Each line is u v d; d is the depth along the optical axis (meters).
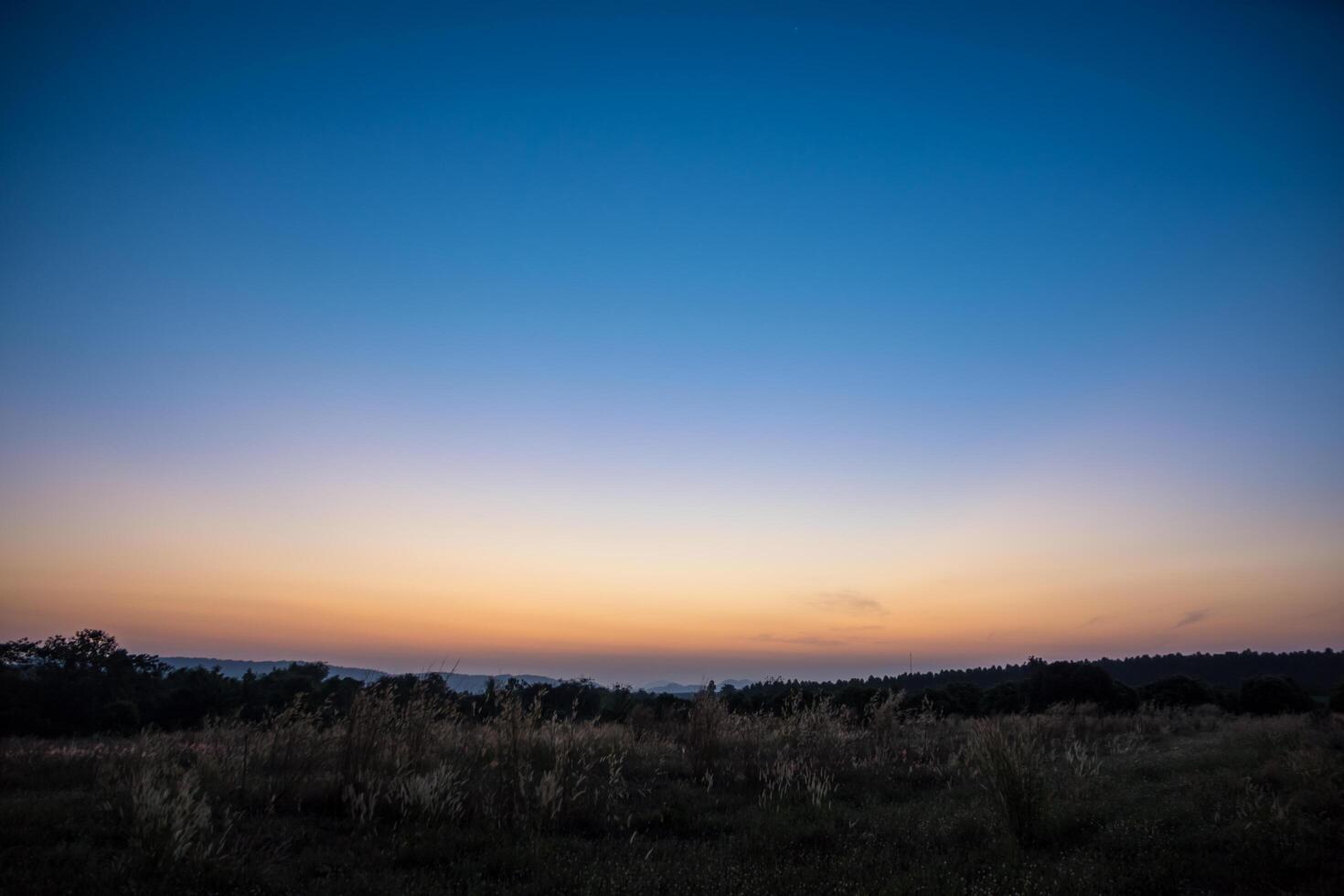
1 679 28.14
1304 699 31.59
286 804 9.75
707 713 13.95
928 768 13.83
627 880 7.01
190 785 8.92
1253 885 6.83
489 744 11.83
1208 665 71.50
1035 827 8.68
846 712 18.48
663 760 13.96
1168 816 9.09
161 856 6.89
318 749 11.25
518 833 8.66
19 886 6.27
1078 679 34.22
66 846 7.50
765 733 15.86
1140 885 6.85
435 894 6.65
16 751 12.81
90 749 13.53
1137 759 14.62
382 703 11.61
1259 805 8.80
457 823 9.23
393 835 8.48
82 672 30.09
